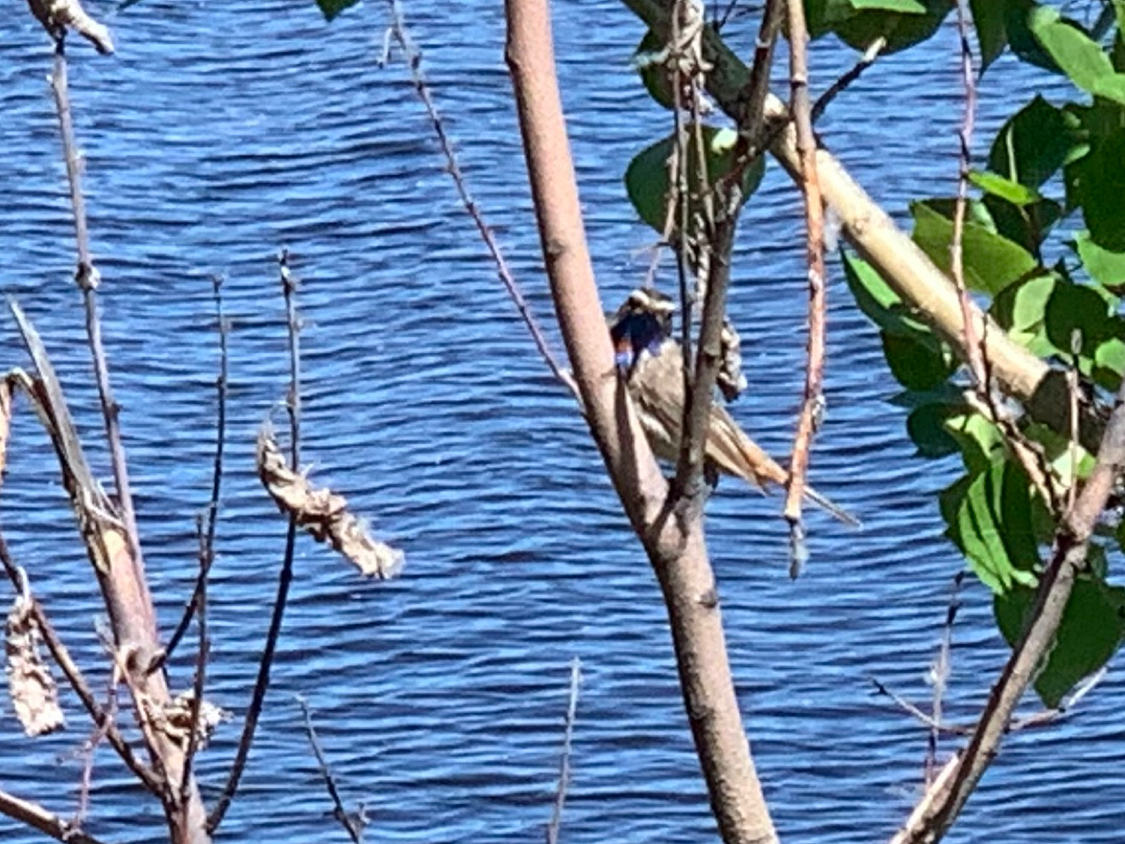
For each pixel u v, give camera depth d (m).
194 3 24.97
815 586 15.05
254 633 14.73
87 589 14.34
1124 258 4.93
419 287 19.11
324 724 14.02
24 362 17.45
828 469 16.02
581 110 21.14
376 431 17.09
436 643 14.73
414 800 13.51
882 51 5.10
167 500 16.03
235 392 17.69
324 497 4.25
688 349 3.88
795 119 3.96
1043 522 5.10
